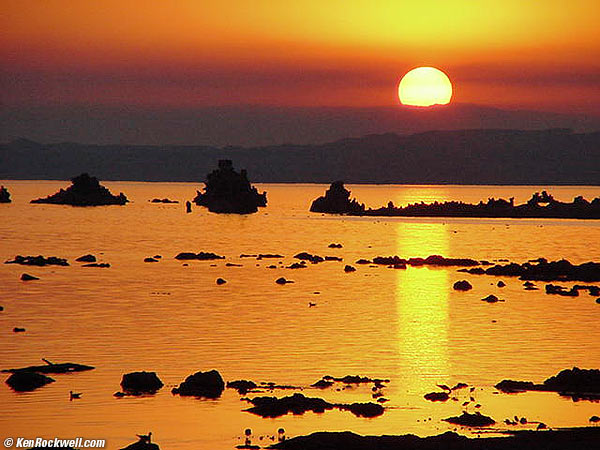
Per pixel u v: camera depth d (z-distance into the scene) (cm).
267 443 16812
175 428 17875
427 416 18575
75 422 18362
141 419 18512
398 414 18725
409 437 16200
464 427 17675
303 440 16112
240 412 18950
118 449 16662
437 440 16025
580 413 18825
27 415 18850
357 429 17638
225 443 16862
